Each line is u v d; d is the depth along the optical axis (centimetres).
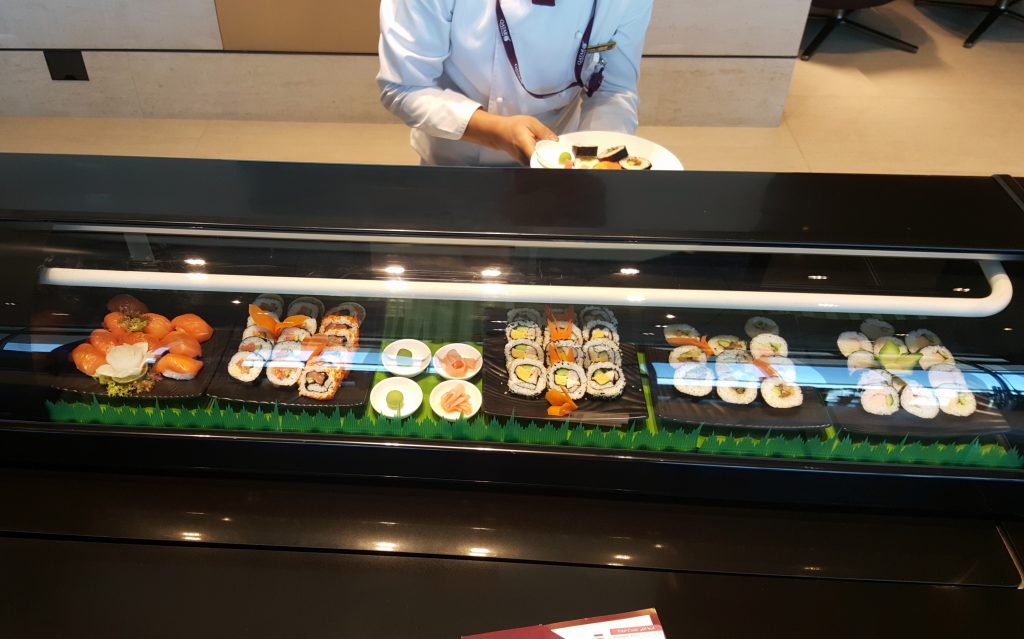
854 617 102
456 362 115
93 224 112
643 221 114
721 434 110
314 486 116
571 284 111
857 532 111
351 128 381
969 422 109
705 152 362
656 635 99
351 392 113
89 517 111
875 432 109
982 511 112
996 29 462
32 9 347
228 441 110
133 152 358
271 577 105
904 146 362
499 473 112
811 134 373
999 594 105
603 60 179
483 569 106
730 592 104
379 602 102
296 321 117
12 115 384
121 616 100
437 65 173
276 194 117
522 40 165
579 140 160
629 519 112
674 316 116
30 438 111
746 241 110
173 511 112
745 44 357
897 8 481
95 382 112
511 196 118
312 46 360
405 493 115
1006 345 112
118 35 356
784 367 113
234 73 369
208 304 115
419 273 112
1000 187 122
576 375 113
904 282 111
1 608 100
